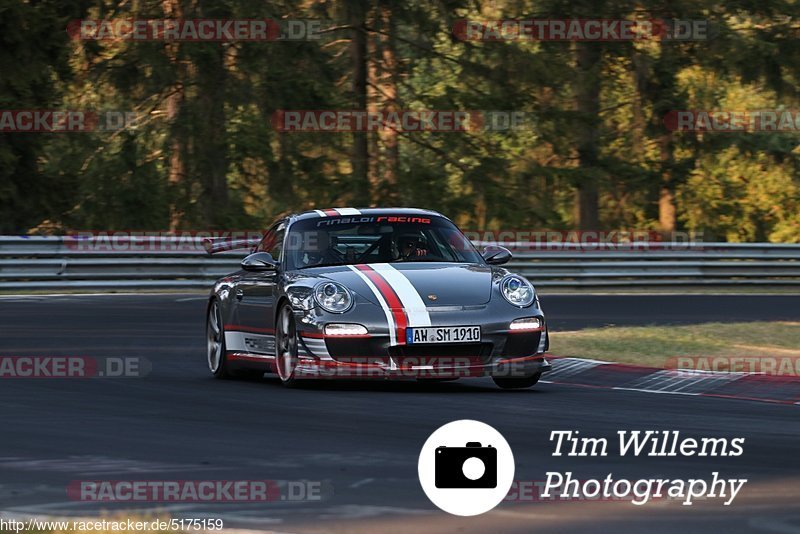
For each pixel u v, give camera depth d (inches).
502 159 4239.7
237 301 1417.3
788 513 692.7
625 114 4968.0
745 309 2583.7
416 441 933.8
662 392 1288.1
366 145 4158.5
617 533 646.5
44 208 3897.6
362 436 957.2
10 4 3624.5
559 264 3238.2
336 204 4047.7
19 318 2105.1
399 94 4399.6
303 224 1398.9
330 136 4094.5
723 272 3393.2
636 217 5615.2
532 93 4212.6
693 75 5073.8
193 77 3895.2
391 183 4168.3
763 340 1670.8
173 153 3971.5
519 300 1243.2
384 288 1236.5
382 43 4192.9
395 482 775.1
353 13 4077.3
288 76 3917.3
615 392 1278.3
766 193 5949.8
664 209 4948.3
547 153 4451.3
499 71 4180.6
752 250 3432.6
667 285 3326.8
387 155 4256.9
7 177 3777.1
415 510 697.6
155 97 4062.5
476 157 4254.4
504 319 1218.0
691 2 4394.7
